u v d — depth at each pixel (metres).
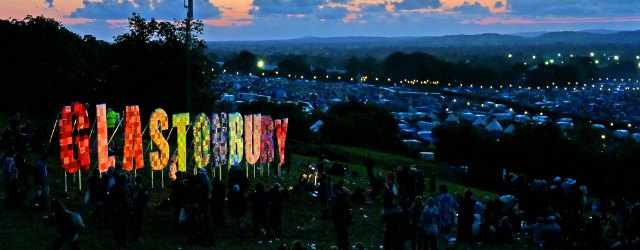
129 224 20.36
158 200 26.75
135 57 49.50
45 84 48.59
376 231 27.20
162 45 50.22
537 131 60.47
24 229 19.88
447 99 192.00
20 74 49.03
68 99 50.03
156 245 20.69
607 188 57.19
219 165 31.53
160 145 28.44
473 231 25.73
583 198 28.03
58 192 24.48
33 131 31.20
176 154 32.97
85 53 57.12
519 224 28.83
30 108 48.66
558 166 58.34
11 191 21.52
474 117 137.88
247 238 23.48
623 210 26.70
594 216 25.06
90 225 21.48
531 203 28.28
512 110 159.00
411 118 130.25
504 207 29.00
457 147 78.88
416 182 31.02
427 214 21.33
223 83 192.12
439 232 21.66
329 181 29.23
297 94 176.62
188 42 40.97
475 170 59.53
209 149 31.05
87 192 23.47
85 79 51.31
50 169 27.47
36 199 22.19
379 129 87.12
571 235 25.11
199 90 51.59
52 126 32.44
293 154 57.81
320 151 63.81
